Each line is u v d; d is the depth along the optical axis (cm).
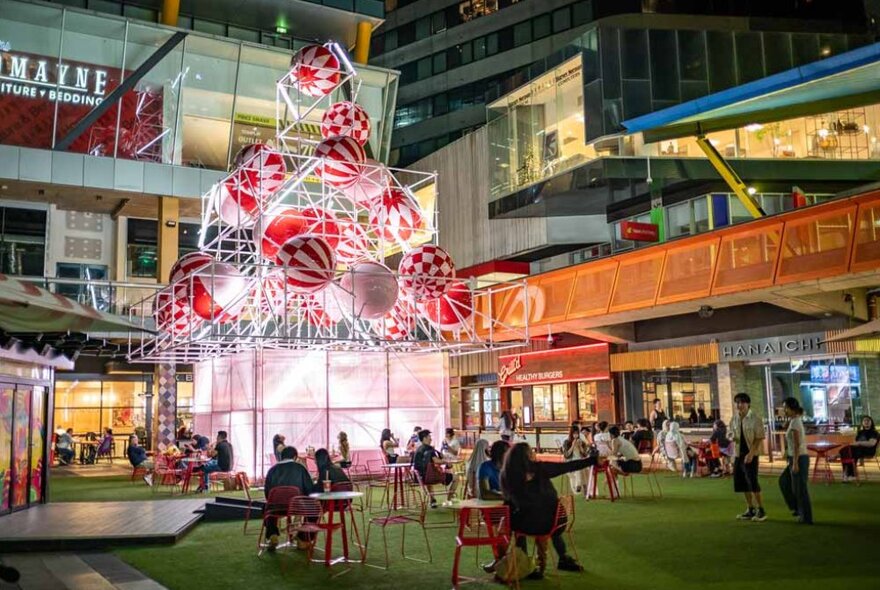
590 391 2927
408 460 1822
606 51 2973
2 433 1392
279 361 2017
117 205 3506
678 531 1082
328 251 1488
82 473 2692
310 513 940
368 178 1658
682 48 2975
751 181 2852
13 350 1399
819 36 3053
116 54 3359
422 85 5900
